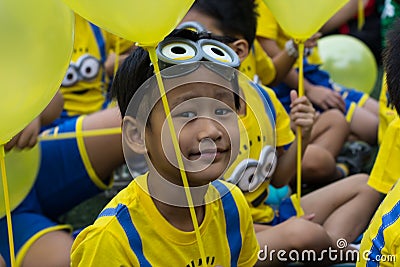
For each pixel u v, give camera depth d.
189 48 1.20
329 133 2.28
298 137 1.66
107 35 2.31
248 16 1.88
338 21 3.22
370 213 1.82
